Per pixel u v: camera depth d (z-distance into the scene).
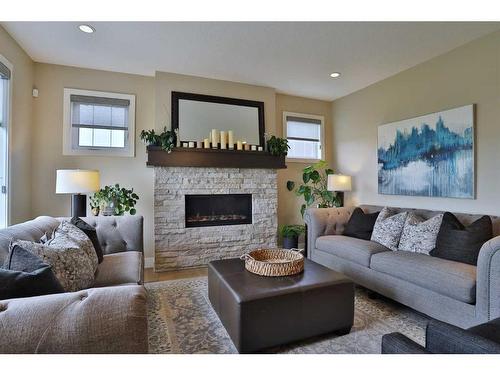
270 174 4.12
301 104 4.67
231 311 1.73
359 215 3.32
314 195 4.46
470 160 2.73
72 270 1.52
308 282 1.87
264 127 4.12
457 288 1.82
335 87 4.19
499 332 1.12
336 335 1.92
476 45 2.72
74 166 3.46
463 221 2.52
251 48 2.96
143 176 3.76
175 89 3.69
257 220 4.03
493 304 1.62
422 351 0.87
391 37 2.71
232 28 2.56
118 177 3.66
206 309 2.33
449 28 2.54
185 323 2.08
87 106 3.54
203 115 3.80
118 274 1.91
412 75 3.40
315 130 4.78
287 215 4.59
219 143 3.83
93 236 2.17
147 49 3.00
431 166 3.12
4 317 0.74
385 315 2.23
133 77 3.72
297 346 1.79
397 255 2.38
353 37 2.71
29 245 1.37
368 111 4.10
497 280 1.60
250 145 3.97
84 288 1.62
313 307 1.81
